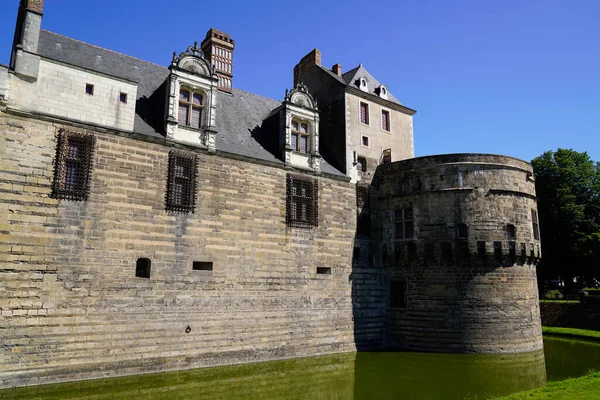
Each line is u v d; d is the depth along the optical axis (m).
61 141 19.67
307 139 29.23
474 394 18.17
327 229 28.23
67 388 17.62
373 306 29.48
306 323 26.03
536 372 22.22
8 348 17.41
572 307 37.94
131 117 22.08
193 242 22.59
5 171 18.28
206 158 23.98
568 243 45.75
